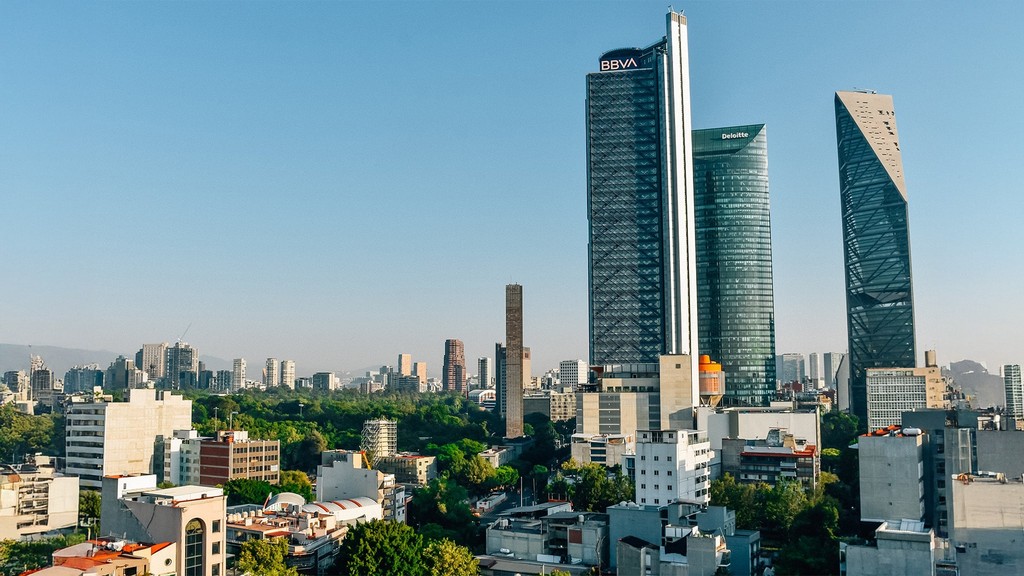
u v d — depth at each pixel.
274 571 194.12
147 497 197.75
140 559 168.50
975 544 195.12
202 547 188.38
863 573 182.25
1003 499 194.25
